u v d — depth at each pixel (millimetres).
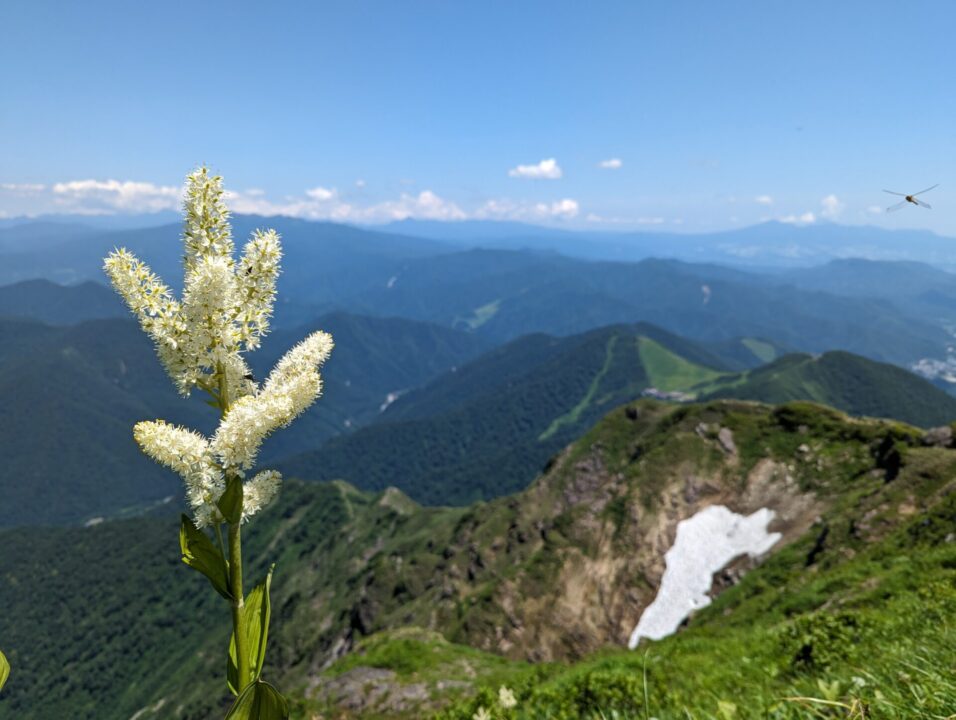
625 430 99812
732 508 77625
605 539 80938
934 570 19750
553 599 76500
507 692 7090
